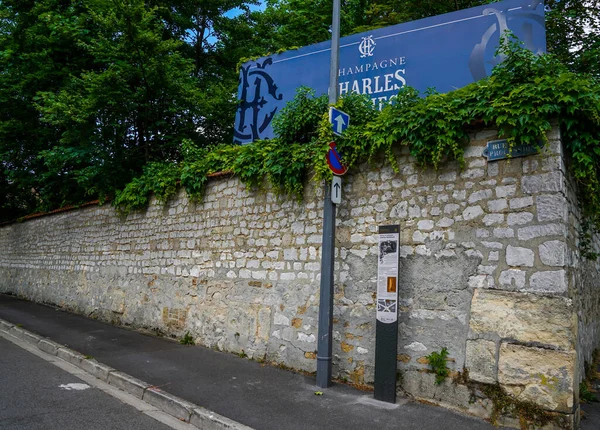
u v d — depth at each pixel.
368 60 7.50
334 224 5.77
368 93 7.40
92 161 11.41
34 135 14.34
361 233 5.83
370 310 5.64
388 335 5.11
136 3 10.50
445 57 6.86
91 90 10.62
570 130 4.58
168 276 8.83
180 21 14.45
